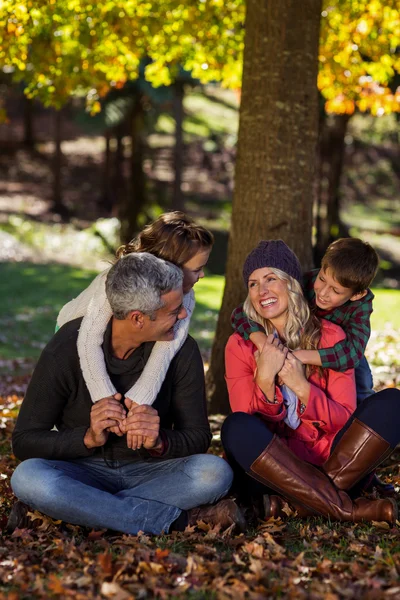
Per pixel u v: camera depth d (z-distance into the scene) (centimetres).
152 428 325
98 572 289
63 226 2639
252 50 548
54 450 337
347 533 330
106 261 360
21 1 641
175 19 753
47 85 798
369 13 746
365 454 345
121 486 352
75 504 326
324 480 345
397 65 817
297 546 323
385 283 2495
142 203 2364
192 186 3250
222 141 3769
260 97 545
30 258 2142
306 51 542
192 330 1249
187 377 352
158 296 313
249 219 554
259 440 343
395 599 262
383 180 3819
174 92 1766
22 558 304
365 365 410
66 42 756
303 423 369
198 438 350
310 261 562
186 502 342
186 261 353
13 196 2958
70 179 3228
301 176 550
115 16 721
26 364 1045
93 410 328
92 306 334
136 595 272
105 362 337
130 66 814
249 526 353
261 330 376
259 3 543
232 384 378
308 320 370
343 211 3425
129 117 2227
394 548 313
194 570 288
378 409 345
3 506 393
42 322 1368
